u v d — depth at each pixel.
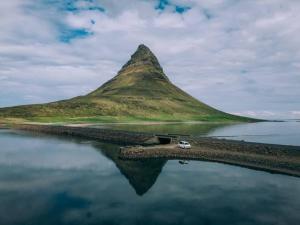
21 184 49.81
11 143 105.25
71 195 44.50
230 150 78.62
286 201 42.28
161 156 77.00
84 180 53.03
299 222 35.16
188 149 81.38
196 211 38.56
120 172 59.75
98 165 66.31
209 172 60.03
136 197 44.00
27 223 34.38
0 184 49.66
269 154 71.00
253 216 36.88
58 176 55.69
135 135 111.25
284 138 134.38
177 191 47.19
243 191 47.06
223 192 46.53
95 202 41.66
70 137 132.62
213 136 135.75
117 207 39.81
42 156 77.06
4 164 65.88
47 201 41.72
